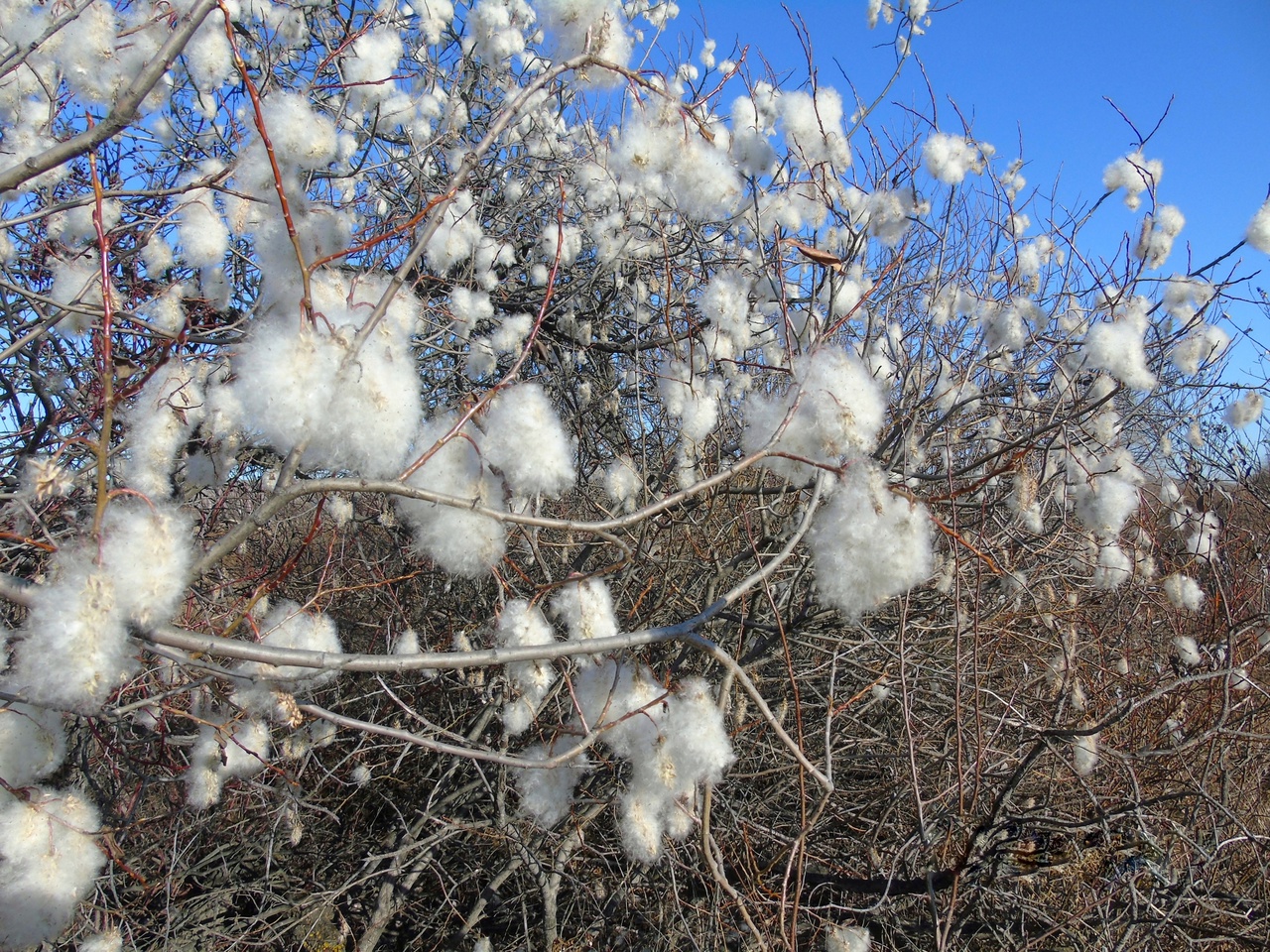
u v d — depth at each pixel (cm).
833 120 290
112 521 144
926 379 375
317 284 190
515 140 496
